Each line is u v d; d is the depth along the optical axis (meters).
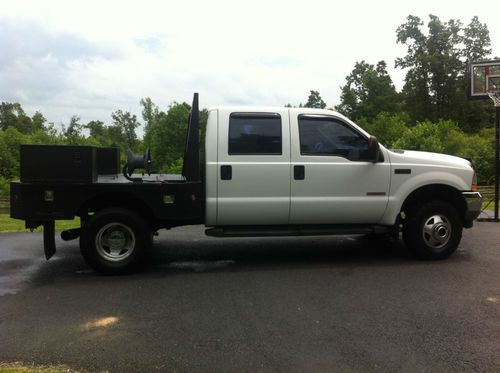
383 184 6.48
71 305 4.87
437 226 6.66
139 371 3.44
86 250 5.89
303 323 4.36
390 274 6.02
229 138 6.20
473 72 12.01
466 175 6.74
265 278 5.88
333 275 6.00
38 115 80.69
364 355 3.70
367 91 65.88
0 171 50.38
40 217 5.77
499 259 6.80
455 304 4.86
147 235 6.01
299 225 6.51
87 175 5.81
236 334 4.11
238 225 6.38
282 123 6.28
